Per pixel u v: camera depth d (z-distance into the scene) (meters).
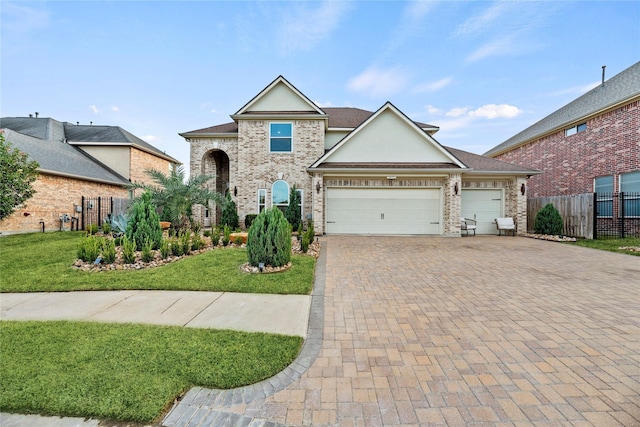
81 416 2.38
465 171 13.85
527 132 21.80
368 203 14.95
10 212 11.07
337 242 12.04
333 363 3.19
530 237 13.95
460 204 14.08
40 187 14.30
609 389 2.73
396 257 8.94
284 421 2.38
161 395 2.59
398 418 2.39
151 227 8.64
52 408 2.43
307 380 2.90
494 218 15.46
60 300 5.15
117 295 5.41
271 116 16.02
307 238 9.63
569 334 3.85
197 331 3.88
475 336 3.80
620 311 4.63
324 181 14.89
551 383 2.83
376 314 4.56
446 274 6.96
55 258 7.87
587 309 4.72
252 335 3.78
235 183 17.31
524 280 6.44
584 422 2.33
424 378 2.91
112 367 2.99
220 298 5.28
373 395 2.67
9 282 6.02
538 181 19.39
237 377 2.88
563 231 13.88
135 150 22.94
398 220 14.90
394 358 3.29
